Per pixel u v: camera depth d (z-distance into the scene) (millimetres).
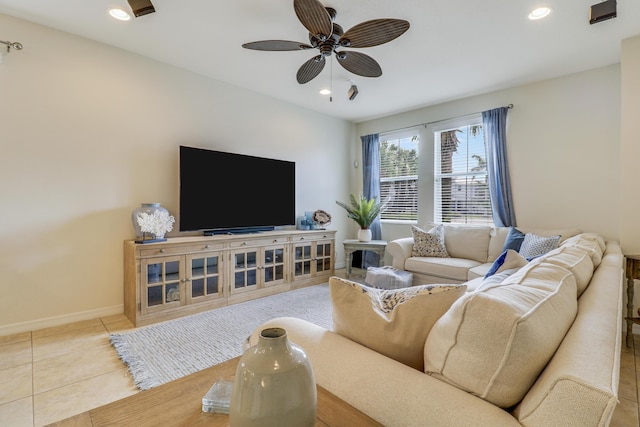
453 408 662
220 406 770
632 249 2582
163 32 2635
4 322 2420
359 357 866
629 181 2592
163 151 3203
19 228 2467
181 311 2895
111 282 2898
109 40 2773
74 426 712
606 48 2785
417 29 2514
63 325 2637
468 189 4129
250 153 3932
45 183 2568
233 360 1050
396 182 4949
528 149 3576
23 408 1609
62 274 2652
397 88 3777
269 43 2271
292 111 4422
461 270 3225
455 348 711
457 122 4156
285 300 3426
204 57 3070
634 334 2625
